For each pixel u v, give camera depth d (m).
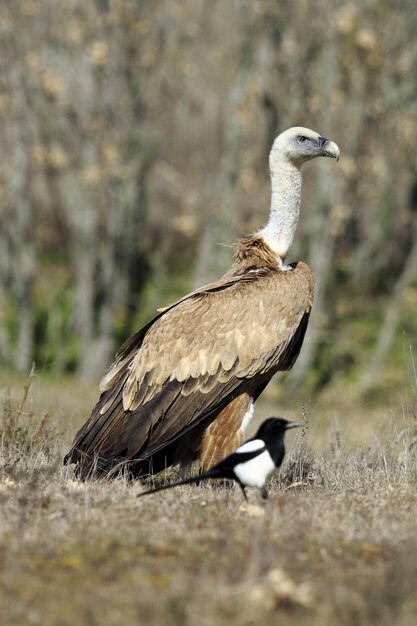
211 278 24.56
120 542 5.57
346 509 6.50
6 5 24.00
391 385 23.33
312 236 23.72
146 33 24.22
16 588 4.84
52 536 5.62
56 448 8.67
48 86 22.78
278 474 7.89
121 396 7.71
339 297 26.67
